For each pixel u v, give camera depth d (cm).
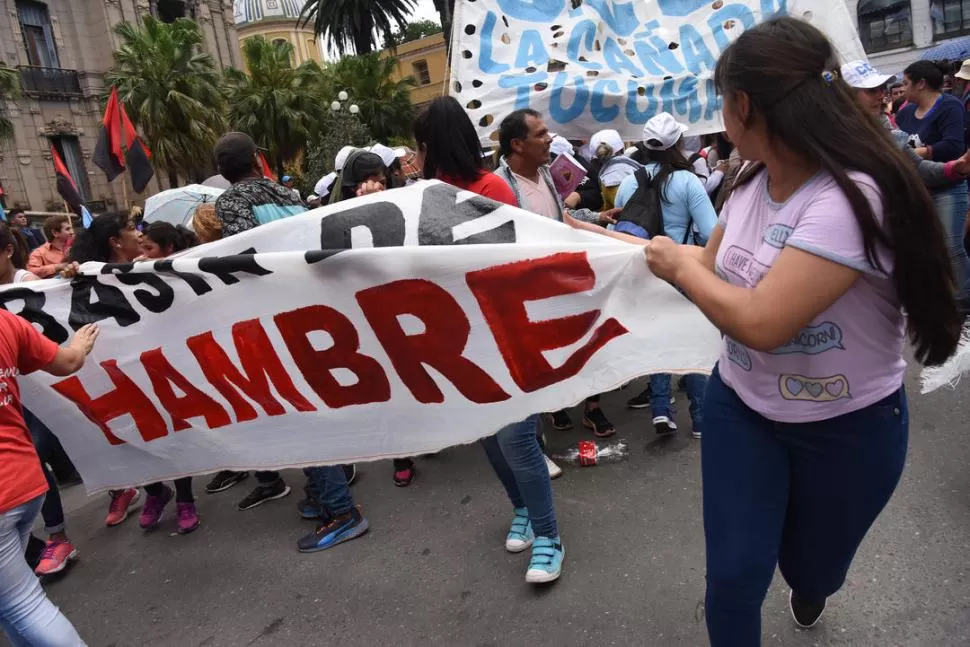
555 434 396
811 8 458
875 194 127
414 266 229
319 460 264
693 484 315
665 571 255
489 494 340
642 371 223
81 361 247
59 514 338
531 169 309
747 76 135
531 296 225
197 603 289
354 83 3538
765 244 142
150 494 361
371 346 246
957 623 209
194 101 2338
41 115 2595
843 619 217
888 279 136
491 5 496
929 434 324
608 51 508
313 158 2462
